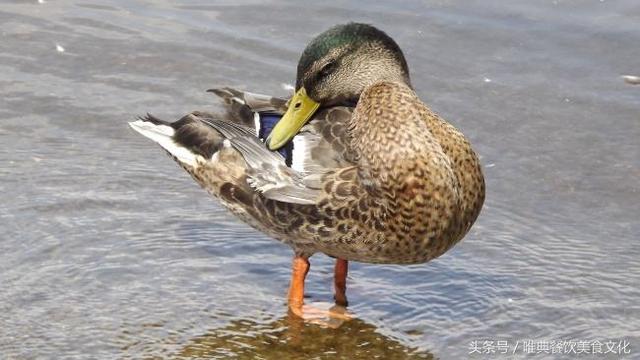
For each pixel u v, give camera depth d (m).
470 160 10.37
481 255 11.66
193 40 16.08
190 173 11.27
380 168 10.04
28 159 13.11
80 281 10.91
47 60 15.45
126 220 12.04
